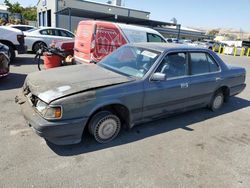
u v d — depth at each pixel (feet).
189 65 14.44
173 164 10.50
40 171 9.32
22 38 31.07
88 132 11.92
